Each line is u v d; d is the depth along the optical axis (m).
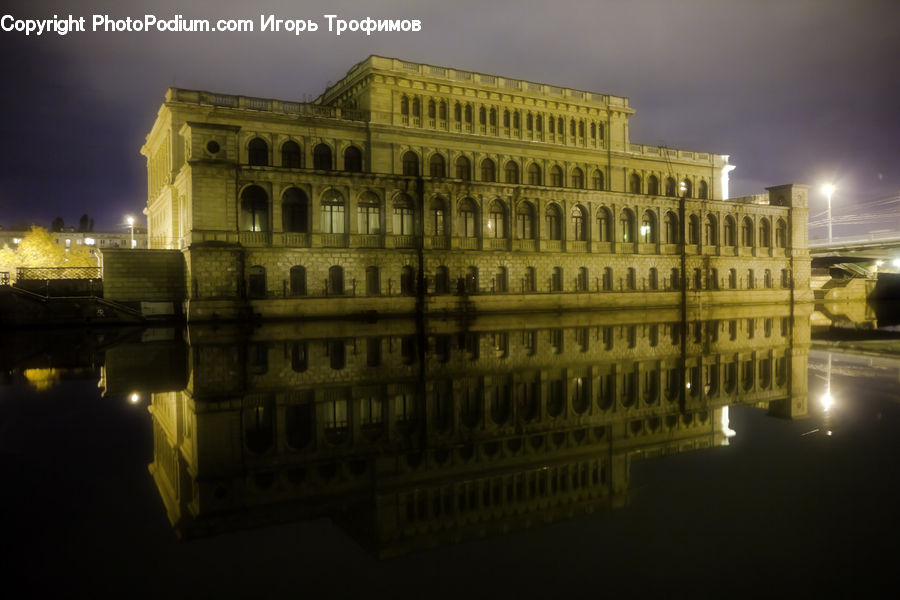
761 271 82.25
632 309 69.19
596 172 76.44
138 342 35.06
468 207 63.50
